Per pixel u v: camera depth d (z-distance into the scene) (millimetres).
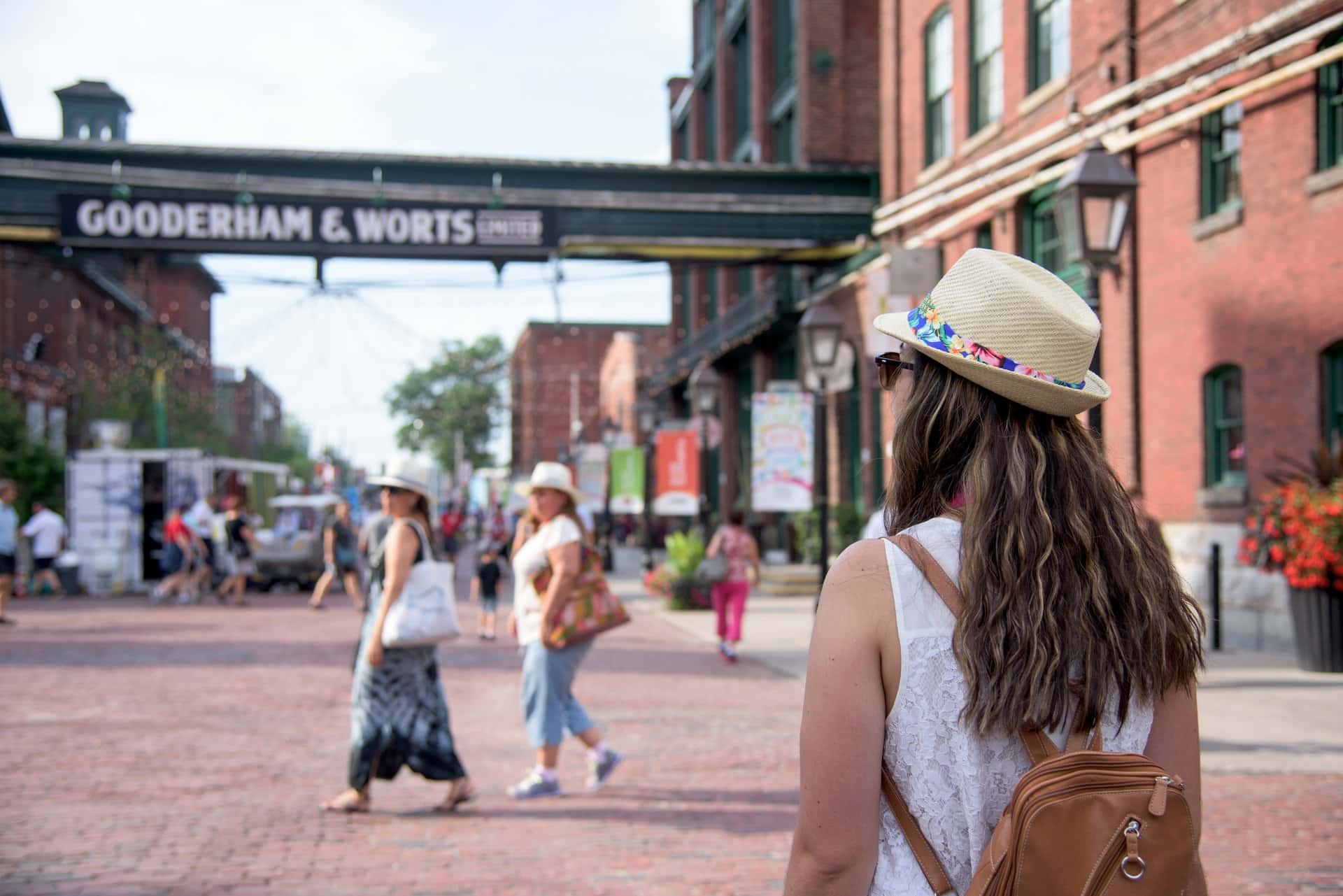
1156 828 1389
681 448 21641
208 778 7352
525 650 6957
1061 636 1517
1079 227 8234
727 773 7543
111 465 27203
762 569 25109
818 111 26219
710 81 40781
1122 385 14812
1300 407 11969
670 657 13547
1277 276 12258
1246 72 12711
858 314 23828
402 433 74125
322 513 35781
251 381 54531
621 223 21422
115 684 11477
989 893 1408
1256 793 6527
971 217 18906
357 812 6496
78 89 47219
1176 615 1641
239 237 19938
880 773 1542
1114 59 15039
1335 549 10391
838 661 1548
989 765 1533
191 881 5207
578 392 75625
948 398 1683
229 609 21719
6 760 7816
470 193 20594
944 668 1531
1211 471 13406
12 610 21531
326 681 11781
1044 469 1603
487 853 5703
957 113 19781
